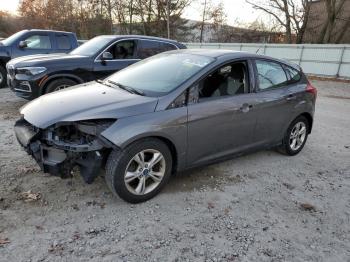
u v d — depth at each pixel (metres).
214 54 4.44
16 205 3.48
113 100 3.70
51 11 47.59
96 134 3.35
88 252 2.89
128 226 3.28
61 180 4.04
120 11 43.38
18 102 8.20
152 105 3.62
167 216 3.50
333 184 4.60
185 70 4.15
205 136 4.03
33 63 7.05
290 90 5.09
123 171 3.45
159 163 3.76
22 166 4.37
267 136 4.91
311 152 5.83
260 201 3.96
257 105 4.54
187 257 2.93
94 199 3.70
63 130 3.47
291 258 3.02
